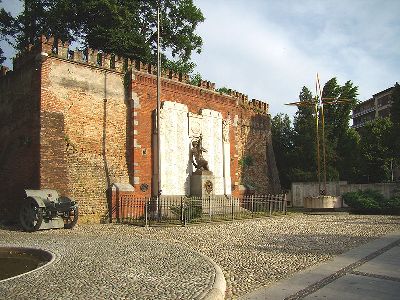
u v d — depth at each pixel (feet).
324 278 27.43
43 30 114.21
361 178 145.07
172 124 90.89
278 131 153.89
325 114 151.02
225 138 105.19
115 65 83.66
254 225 67.15
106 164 78.74
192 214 75.66
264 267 31.40
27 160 71.51
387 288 24.61
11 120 78.38
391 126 127.03
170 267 29.60
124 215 76.64
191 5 120.06
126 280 25.38
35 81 72.33
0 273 30.14
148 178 84.33
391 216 85.25
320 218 81.97
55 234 53.93
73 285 23.97
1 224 69.41
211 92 103.19
